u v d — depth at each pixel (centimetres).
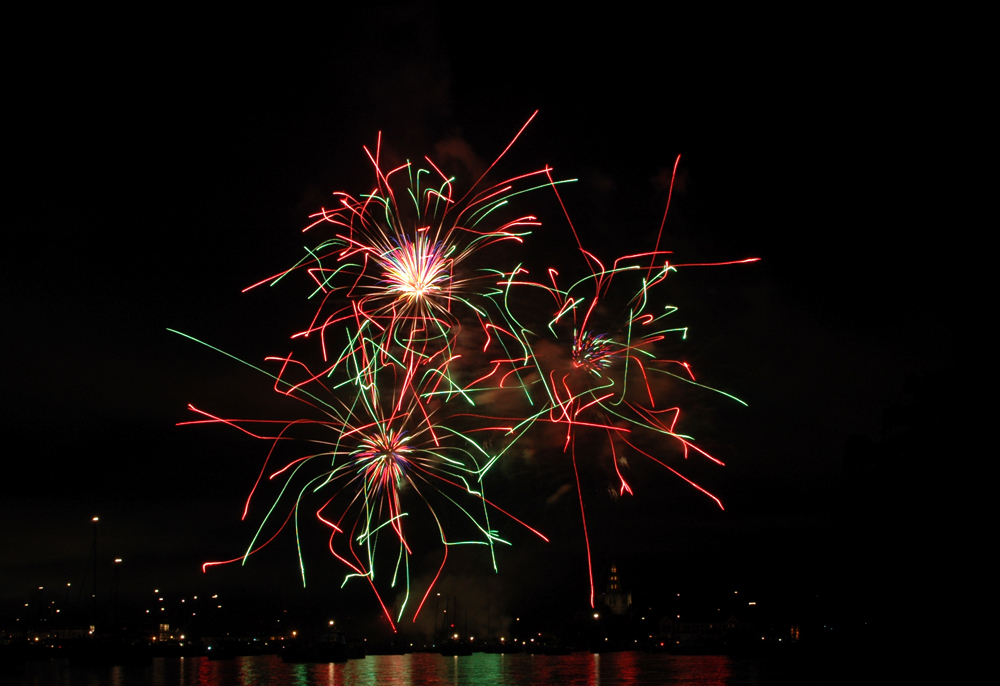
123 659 8281
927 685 3512
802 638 8212
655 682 5984
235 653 12044
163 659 11138
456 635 19300
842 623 4200
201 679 5994
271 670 7731
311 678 6400
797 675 6362
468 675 7119
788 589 5259
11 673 6694
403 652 17725
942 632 3541
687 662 10244
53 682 5531
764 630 13388
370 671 7881
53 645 11481
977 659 3403
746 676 6412
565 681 6222
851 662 3928
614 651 19188
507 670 8269
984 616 3431
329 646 10438
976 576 3469
